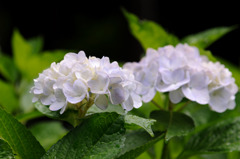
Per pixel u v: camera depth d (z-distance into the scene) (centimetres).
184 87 111
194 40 133
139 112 116
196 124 123
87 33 322
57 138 135
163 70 112
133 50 311
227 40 326
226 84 113
